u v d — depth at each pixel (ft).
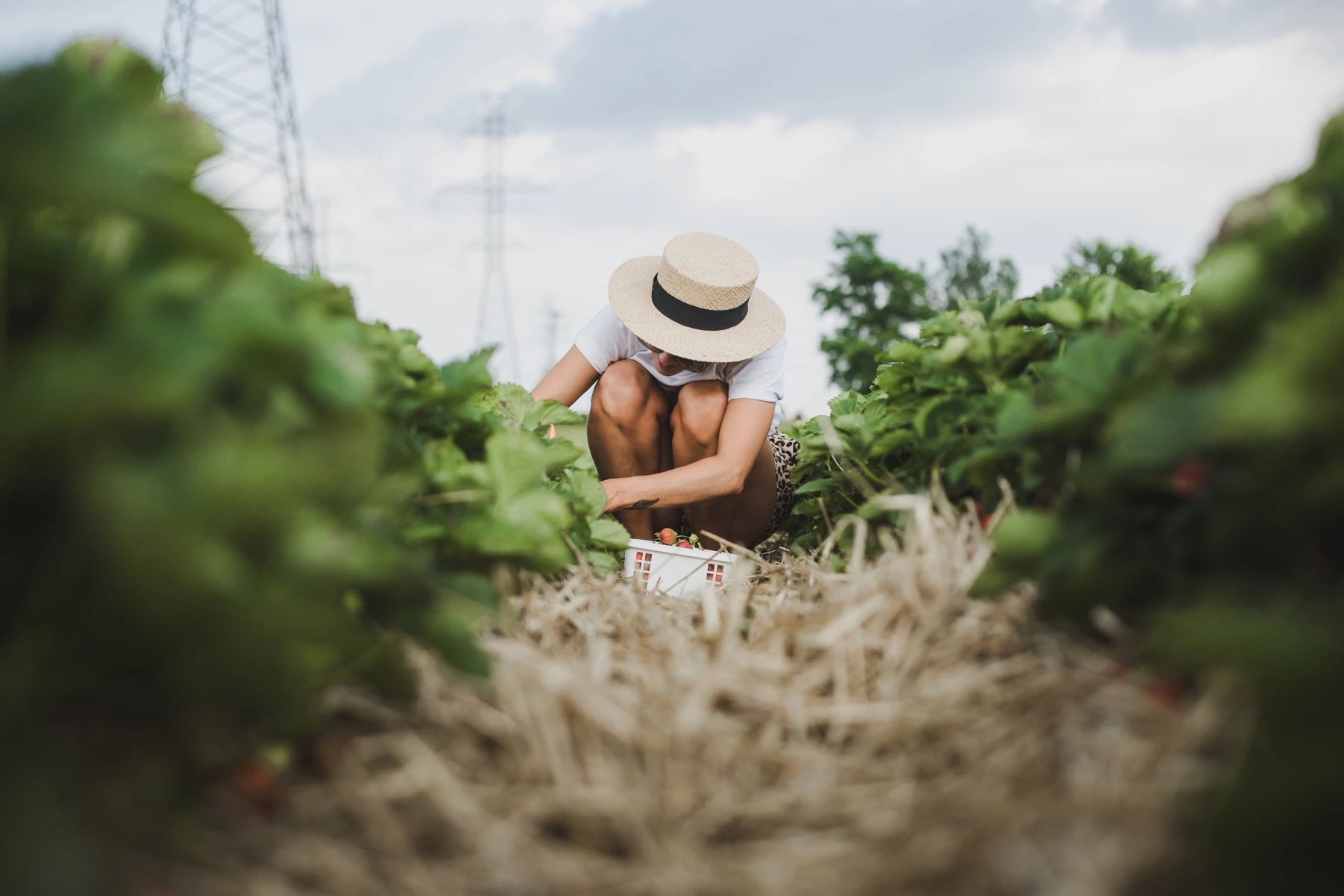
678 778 3.72
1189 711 3.59
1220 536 3.66
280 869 3.07
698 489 9.12
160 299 3.09
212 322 3.05
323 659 3.63
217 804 3.19
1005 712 3.98
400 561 3.88
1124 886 2.88
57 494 2.83
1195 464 3.96
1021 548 4.54
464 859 3.28
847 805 3.61
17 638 2.79
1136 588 4.25
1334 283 3.45
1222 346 4.01
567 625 5.89
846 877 3.15
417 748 3.76
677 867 3.28
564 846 3.45
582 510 6.91
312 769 3.63
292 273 4.41
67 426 2.63
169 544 2.67
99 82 3.37
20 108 2.94
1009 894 2.91
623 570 7.97
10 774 2.55
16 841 2.43
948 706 4.13
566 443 7.04
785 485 10.76
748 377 9.81
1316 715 2.67
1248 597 3.40
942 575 5.07
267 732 3.39
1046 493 5.27
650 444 10.29
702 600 6.53
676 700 4.24
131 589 2.72
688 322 9.42
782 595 6.26
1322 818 2.51
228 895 2.91
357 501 3.86
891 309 47.29
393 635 4.08
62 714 3.06
